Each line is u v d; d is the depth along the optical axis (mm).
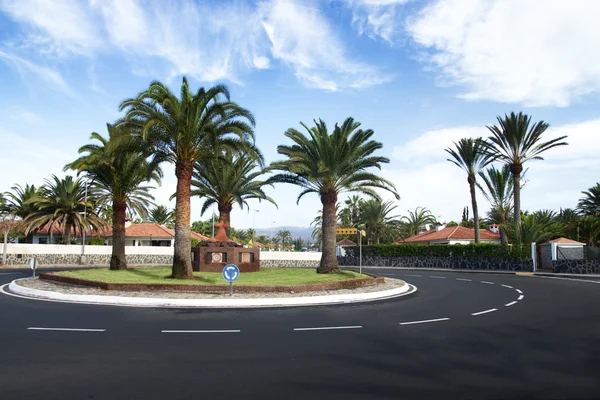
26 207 45156
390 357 7496
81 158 27625
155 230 54062
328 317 12008
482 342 8734
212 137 20750
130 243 54250
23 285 18844
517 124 36438
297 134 26734
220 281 20156
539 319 11672
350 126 25812
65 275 21938
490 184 42312
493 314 12625
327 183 26781
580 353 7820
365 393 5633
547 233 39188
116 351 7773
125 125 21188
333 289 18203
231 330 9906
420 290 20156
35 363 6926
